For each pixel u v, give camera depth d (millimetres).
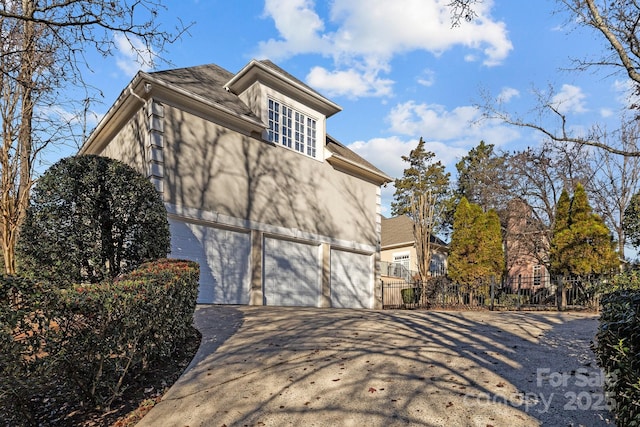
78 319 3600
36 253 6789
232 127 12250
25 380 3154
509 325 7895
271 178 13180
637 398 2330
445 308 15125
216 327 7617
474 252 17984
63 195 7094
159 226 8031
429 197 19703
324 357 5582
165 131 10625
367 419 3766
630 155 7309
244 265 12039
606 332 3012
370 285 16688
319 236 14547
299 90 14234
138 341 4469
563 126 10453
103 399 4145
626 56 6398
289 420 3855
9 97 9547
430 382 4531
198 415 4109
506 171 24016
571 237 15602
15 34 9227
